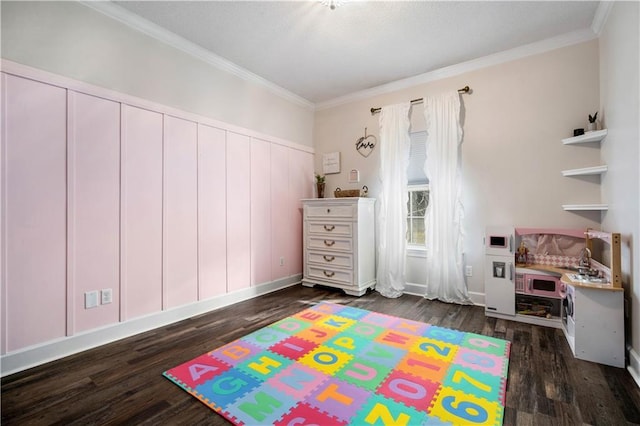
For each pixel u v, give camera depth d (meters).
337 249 3.81
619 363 1.95
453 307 3.21
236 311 3.11
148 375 1.88
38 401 1.63
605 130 2.44
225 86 3.35
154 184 2.70
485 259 2.93
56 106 2.13
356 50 3.10
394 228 3.73
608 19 2.41
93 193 2.31
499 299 2.87
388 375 1.85
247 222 3.58
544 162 2.96
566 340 2.36
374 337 2.42
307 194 4.53
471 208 3.34
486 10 2.46
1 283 1.90
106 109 2.39
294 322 2.77
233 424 1.44
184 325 2.73
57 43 2.14
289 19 2.58
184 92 2.96
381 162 3.88
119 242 2.46
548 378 1.82
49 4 2.11
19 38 1.98
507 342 2.32
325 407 1.54
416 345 2.27
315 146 4.68
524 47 3.00
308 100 4.50
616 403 1.58
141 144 2.61
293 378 1.82
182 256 2.91
